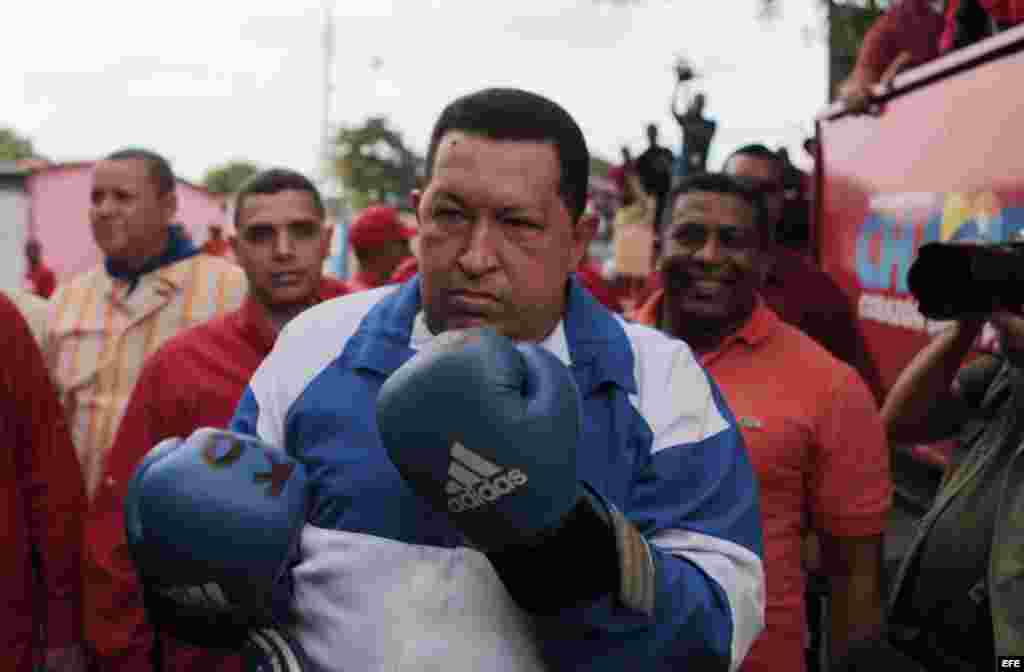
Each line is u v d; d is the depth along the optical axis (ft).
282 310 9.50
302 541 4.46
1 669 9.14
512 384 3.71
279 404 4.73
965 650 5.66
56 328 11.68
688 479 4.40
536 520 3.62
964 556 5.71
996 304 5.63
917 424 7.74
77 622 9.63
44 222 66.69
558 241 4.29
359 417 4.44
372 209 17.92
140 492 4.41
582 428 4.34
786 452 7.83
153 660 9.04
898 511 11.82
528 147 4.18
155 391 9.23
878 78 13.11
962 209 9.77
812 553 9.28
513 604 4.14
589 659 3.99
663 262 8.82
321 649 4.28
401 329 4.55
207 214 67.67
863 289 12.28
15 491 9.32
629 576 3.79
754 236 8.48
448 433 3.63
